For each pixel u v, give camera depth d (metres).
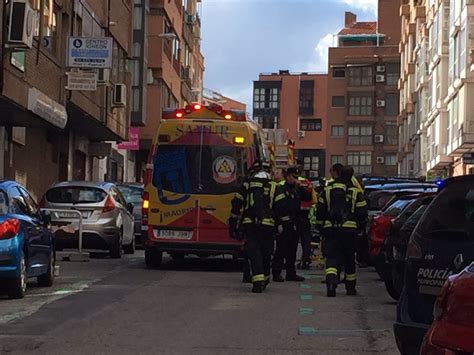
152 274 15.85
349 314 11.02
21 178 25.70
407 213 12.38
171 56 49.53
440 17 50.91
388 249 12.20
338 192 12.85
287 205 14.14
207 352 8.34
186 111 16.92
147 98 45.19
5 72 18.31
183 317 10.52
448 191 7.28
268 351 8.40
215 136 16.53
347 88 99.00
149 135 45.12
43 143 28.39
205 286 13.92
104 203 19.36
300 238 17.94
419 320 6.99
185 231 16.45
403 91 75.38
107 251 21.55
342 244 12.93
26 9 18.09
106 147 34.97
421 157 59.81
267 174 13.52
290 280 15.34
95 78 23.78
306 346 8.70
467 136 41.50
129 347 8.55
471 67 41.47
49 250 13.62
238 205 13.40
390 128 97.81
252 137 16.67
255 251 13.22
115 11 32.22
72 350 8.38
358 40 103.06
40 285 13.66
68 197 19.36
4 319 10.28
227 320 10.34
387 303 12.20
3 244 11.69
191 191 16.45
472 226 6.95
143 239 16.88
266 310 11.25
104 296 12.45
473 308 4.80
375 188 20.81
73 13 25.64
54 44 24.12
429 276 6.97
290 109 112.25
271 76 113.44
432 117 53.62
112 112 31.31
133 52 40.28
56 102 23.33
